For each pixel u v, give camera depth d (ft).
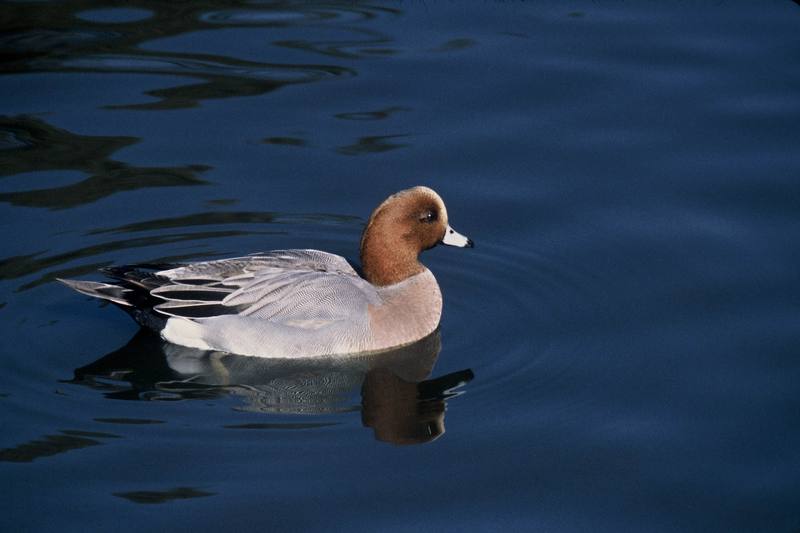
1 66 63.77
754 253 49.93
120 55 65.41
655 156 56.29
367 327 45.52
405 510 35.73
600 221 52.70
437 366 44.42
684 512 35.99
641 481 37.35
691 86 60.85
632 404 41.45
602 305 47.73
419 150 57.62
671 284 48.55
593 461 38.27
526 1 70.69
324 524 34.96
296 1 71.46
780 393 41.83
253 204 54.34
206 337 45.32
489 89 61.77
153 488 36.45
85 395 41.75
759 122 57.98
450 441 39.32
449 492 36.65
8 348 44.45
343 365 44.86
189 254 50.93
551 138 57.98
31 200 53.62
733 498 36.63
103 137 58.29
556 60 63.82
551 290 48.93
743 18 66.85
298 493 36.32
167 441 38.96
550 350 44.96
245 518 35.09
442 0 71.36
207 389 42.73
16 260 49.75
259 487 36.55
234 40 67.36
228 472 37.32
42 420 40.04
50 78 62.95
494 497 36.45
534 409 41.24
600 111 59.67
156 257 50.47
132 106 60.85
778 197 53.16
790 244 50.31
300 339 45.03
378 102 61.21
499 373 43.65
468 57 64.49
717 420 40.45
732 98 59.77
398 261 46.65
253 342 45.11
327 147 57.88
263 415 40.86
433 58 64.64
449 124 59.41
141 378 43.24
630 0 69.97
